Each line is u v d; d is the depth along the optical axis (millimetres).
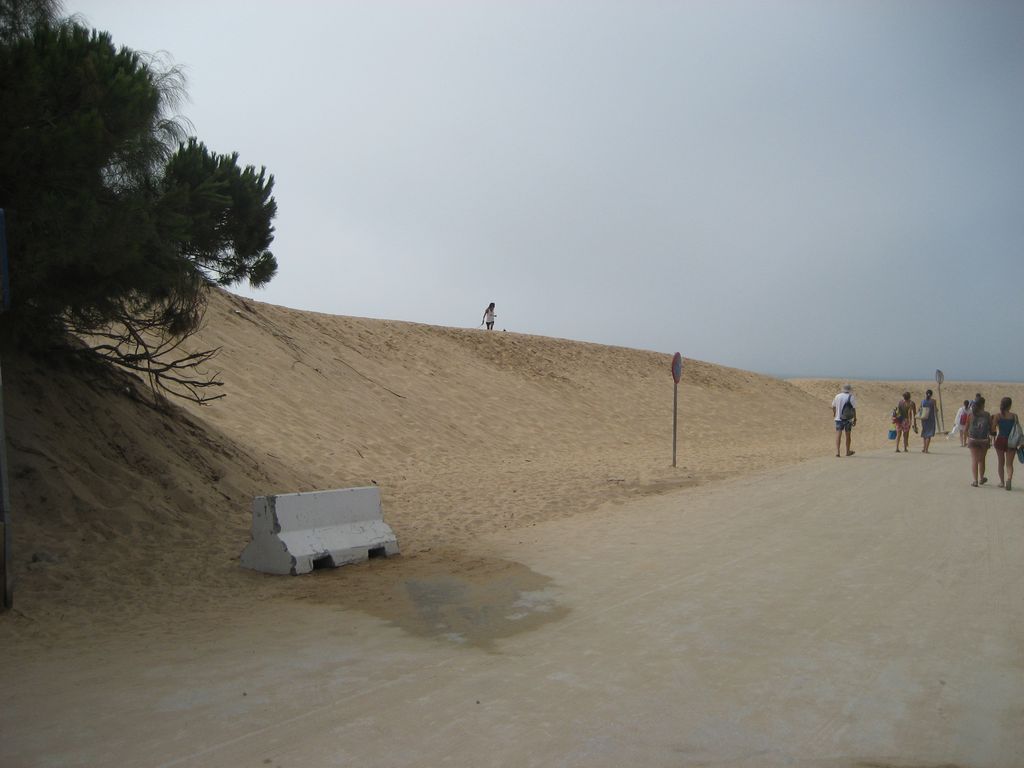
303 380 20438
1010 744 4008
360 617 6305
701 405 36875
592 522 11039
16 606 6320
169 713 4355
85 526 8289
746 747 3957
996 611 6406
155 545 8383
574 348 39375
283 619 6242
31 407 9242
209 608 6559
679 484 15656
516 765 3766
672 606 6566
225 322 21172
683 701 4539
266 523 7816
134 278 8555
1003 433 14031
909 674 4980
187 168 9641
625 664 5164
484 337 35562
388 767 3738
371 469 15875
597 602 6711
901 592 6996
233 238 10781
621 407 32688
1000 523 10547
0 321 8453
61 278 8031
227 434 14164
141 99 7953
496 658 5297
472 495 13602
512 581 7473
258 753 3877
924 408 23078
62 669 5047
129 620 6176
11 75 7016
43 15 8078
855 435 35875
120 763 3766
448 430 22188
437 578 7613
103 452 9664
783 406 42344
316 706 4461
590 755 3863
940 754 3895
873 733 4125
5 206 7473
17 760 3789
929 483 15078
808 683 4820
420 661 5234
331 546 8125
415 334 32250
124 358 10758
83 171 7676
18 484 8266
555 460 21094
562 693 4656
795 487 14594
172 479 9945
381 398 22609
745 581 7414
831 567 7984
